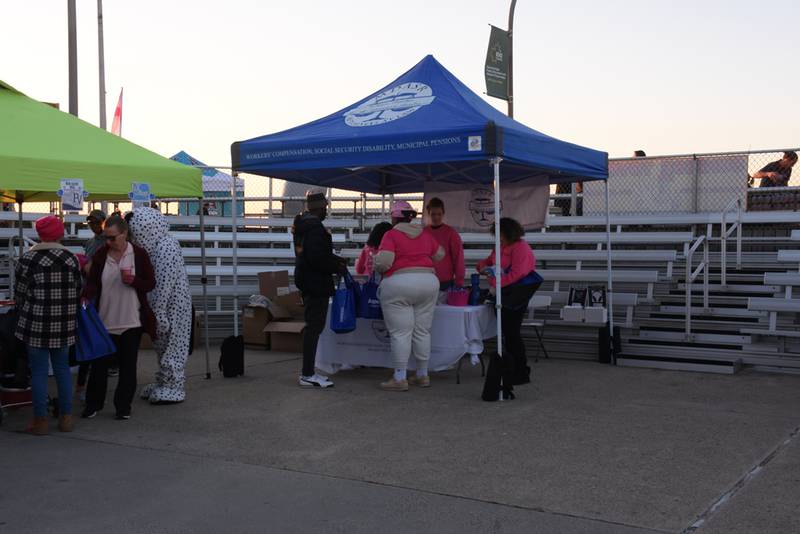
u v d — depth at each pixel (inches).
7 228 538.0
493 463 221.5
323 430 259.9
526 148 308.8
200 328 470.6
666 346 380.5
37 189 276.7
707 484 201.3
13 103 317.7
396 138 304.7
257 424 268.7
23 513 184.9
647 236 467.5
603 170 379.2
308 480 208.1
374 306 332.2
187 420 274.5
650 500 189.9
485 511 184.1
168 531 174.1
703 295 425.1
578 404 295.6
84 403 302.8
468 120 306.0
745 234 496.7
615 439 245.1
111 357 284.2
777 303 356.2
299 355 425.4
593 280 431.2
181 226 601.9
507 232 328.5
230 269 514.9
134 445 242.8
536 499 191.8
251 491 199.6
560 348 402.9
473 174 414.0
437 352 335.9
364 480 207.6
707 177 526.3
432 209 349.1
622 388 325.4
